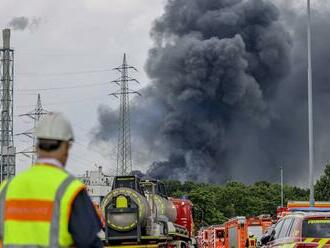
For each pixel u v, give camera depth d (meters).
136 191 35.84
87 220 7.71
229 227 67.44
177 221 47.59
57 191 7.75
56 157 8.06
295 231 21.05
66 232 7.70
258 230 61.66
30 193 7.79
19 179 7.91
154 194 38.94
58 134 8.05
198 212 57.88
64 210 7.68
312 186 50.47
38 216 7.71
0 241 7.92
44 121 8.12
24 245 7.69
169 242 40.81
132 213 35.31
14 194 7.85
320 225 20.89
